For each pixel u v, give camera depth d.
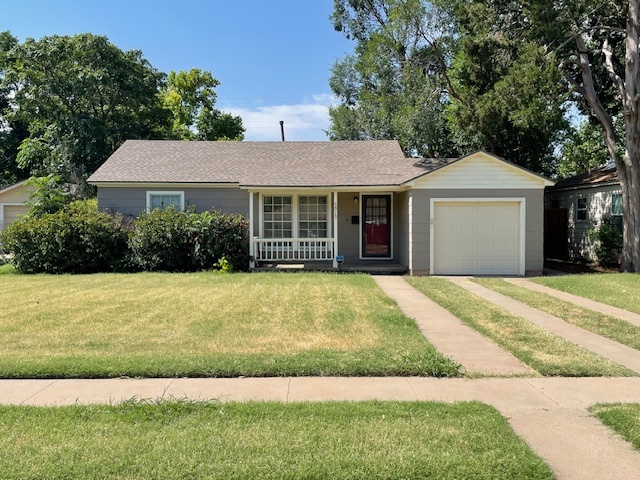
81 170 26.95
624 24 17.17
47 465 3.29
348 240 16.89
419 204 14.34
